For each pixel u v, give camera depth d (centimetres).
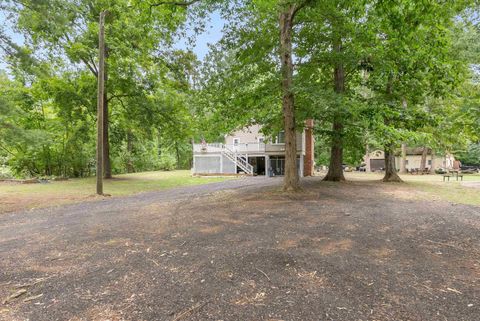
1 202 1048
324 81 1630
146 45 1784
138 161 3866
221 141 3734
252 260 404
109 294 312
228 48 1235
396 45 1002
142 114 2069
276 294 304
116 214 791
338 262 392
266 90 1121
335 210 780
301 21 1184
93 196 1202
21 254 455
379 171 4147
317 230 566
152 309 278
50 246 497
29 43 1557
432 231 557
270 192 1134
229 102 1250
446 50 992
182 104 2067
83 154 2586
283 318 259
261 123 1612
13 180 1888
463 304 280
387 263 389
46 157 2442
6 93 1959
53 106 2127
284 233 545
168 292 313
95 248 479
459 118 1705
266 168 2747
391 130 1122
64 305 290
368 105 1092
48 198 1152
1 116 1348
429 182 1822
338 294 303
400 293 304
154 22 1145
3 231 627
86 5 1727
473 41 1481
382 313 265
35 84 1892
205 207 860
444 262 393
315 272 360
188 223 648
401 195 1112
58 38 1578
